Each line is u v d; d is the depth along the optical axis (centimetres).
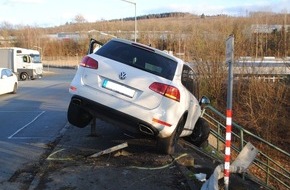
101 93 725
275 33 2642
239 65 2419
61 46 10031
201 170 731
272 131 2208
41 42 9988
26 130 1038
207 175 707
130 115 709
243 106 2344
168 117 706
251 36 2553
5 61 4088
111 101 716
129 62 736
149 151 792
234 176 790
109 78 727
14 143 872
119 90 719
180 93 729
